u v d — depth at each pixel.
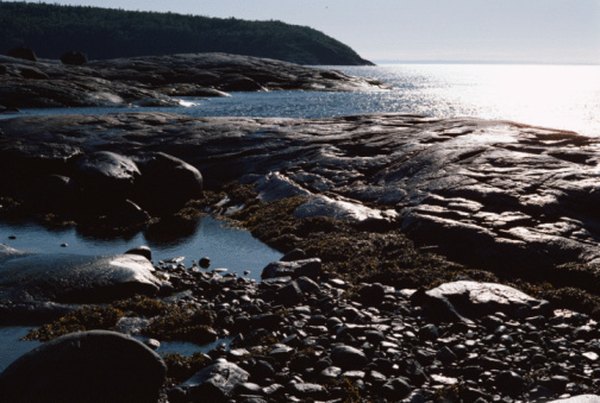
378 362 8.13
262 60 130.25
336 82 119.31
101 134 28.11
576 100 112.06
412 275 12.66
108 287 11.31
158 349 9.13
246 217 19.34
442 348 8.67
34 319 10.32
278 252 15.45
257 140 27.05
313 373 7.97
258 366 8.00
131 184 21.84
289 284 11.35
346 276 12.96
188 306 10.93
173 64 114.88
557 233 13.64
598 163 17.66
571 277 12.05
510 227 14.24
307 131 28.11
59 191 21.16
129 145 26.86
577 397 6.53
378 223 16.19
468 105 92.19
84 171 21.55
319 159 23.23
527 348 8.84
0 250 12.90
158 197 21.83
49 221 19.05
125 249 15.88
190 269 13.76
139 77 97.12
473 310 10.35
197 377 7.69
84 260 12.20
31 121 29.73
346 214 16.95
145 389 7.00
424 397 7.31
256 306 10.59
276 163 24.27
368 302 11.23
